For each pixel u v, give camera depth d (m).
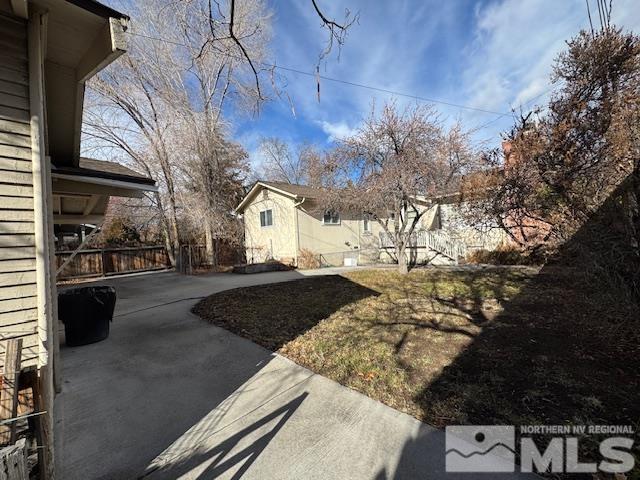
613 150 4.36
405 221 10.01
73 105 3.18
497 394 2.61
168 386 3.07
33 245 1.83
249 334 4.51
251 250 16.17
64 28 2.21
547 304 5.22
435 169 8.73
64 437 2.29
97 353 3.91
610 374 2.85
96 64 2.42
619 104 4.61
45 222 1.91
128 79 12.59
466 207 9.04
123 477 1.92
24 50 1.86
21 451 1.33
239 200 17.83
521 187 5.97
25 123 1.84
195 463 2.02
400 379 2.95
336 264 14.75
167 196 14.05
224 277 10.82
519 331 4.07
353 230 16.22
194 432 2.35
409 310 5.42
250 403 2.72
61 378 3.16
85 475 1.92
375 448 2.07
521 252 10.10
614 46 5.48
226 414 2.57
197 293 7.77
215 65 10.67
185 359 3.72
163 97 12.46
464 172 8.73
